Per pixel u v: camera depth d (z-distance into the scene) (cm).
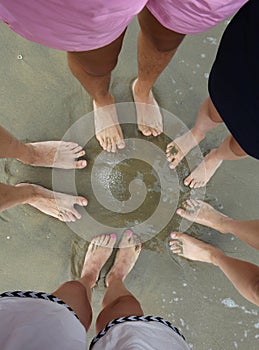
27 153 114
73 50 74
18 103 124
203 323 124
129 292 112
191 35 124
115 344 79
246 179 125
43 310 77
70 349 73
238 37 74
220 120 110
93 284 117
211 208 121
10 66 123
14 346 68
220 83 83
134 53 124
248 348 123
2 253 123
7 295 79
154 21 84
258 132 79
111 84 124
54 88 124
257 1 69
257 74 72
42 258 124
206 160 119
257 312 123
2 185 106
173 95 125
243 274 105
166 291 124
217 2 68
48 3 56
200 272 124
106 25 64
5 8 61
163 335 82
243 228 111
